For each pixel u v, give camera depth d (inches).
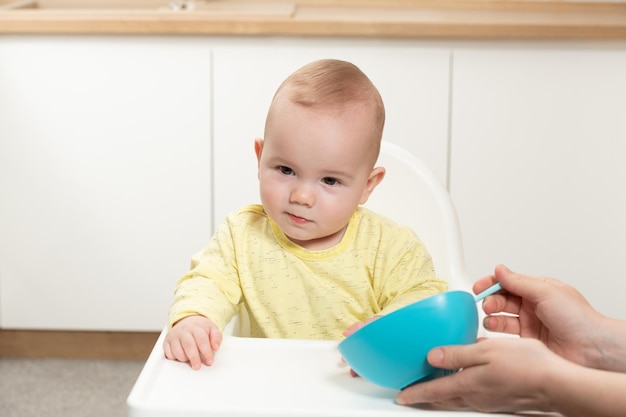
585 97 82.7
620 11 92.9
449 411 27.8
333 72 37.1
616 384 26.3
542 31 80.0
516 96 82.6
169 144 84.2
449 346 27.1
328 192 36.6
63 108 83.7
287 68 81.8
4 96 83.7
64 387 85.4
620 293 87.1
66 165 85.2
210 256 41.0
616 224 85.5
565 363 26.9
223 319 35.8
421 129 83.3
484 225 85.6
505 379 26.7
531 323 33.6
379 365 27.5
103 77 82.8
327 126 35.4
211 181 85.0
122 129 84.0
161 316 88.8
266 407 27.1
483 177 84.4
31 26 80.7
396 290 40.9
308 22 79.6
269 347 32.2
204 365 30.5
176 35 81.7
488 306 33.7
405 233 42.0
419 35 80.4
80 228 86.8
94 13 81.4
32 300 88.9
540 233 85.8
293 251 40.4
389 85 82.3
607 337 30.8
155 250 87.0
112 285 88.2
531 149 83.7
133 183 85.4
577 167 84.2
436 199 47.4
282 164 36.4
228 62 82.0
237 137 83.7
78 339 91.7
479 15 86.7
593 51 81.7
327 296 40.4
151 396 27.8
